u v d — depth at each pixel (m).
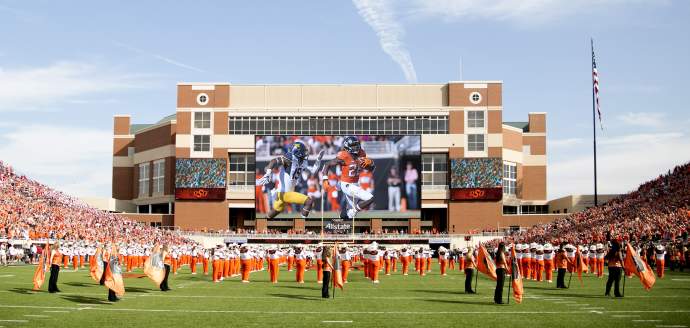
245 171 127.00
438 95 127.06
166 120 139.38
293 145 122.75
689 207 66.88
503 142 133.62
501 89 125.31
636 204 83.75
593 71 106.75
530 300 28.95
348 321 21.95
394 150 121.94
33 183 93.12
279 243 119.00
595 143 107.50
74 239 73.56
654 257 57.16
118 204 134.25
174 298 29.72
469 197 123.50
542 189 141.75
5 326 20.61
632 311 24.70
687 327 20.75
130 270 56.34
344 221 120.56
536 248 42.81
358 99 127.38
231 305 26.75
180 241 105.31
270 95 127.31
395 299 29.53
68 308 25.38
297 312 24.38
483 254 30.47
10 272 49.38
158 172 133.88
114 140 145.88
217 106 126.69
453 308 25.77
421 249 52.69
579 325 21.11
